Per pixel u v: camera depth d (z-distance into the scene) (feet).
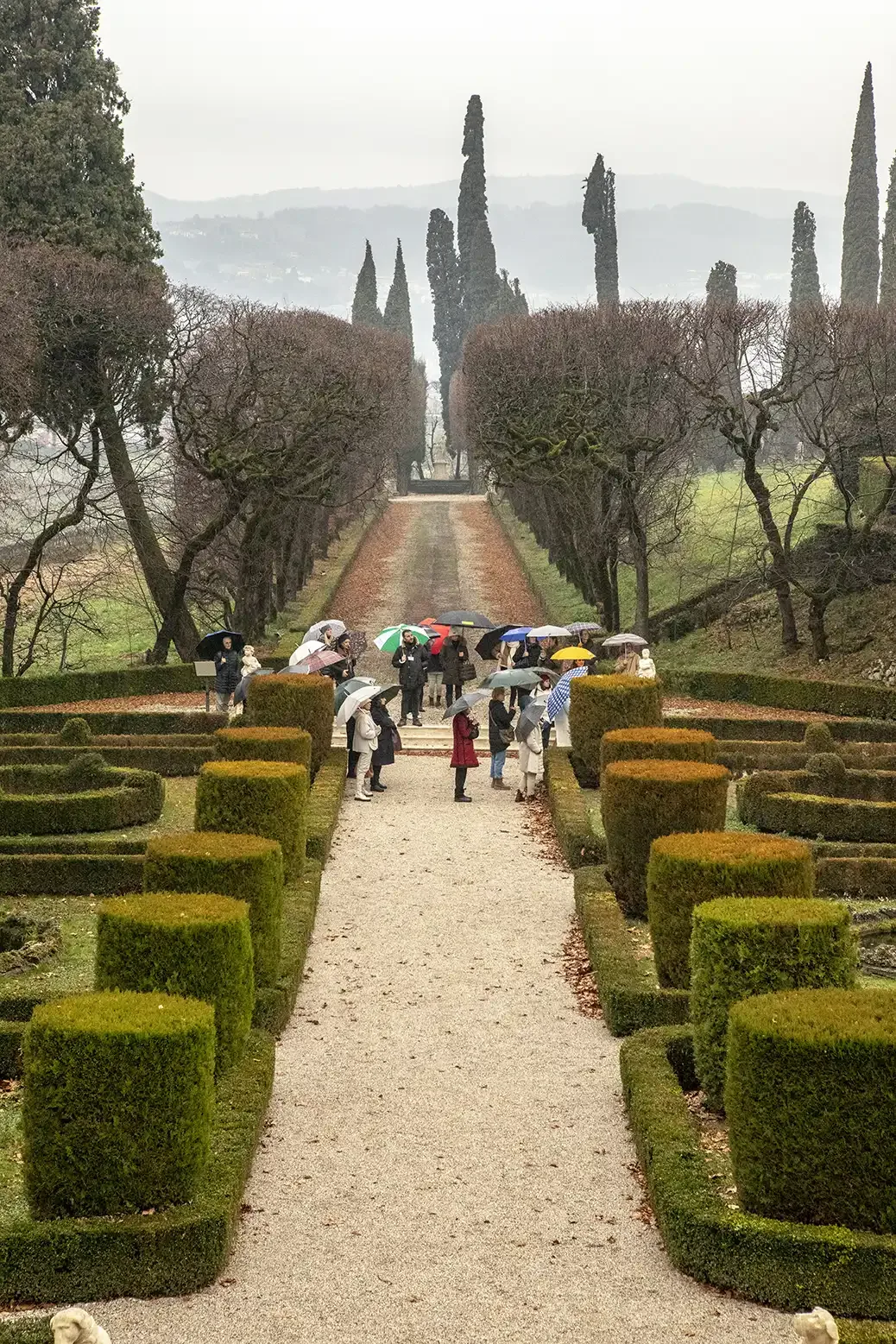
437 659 136.26
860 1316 32.65
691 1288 33.78
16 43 169.78
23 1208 36.88
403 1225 37.14
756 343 166.81
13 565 191.21
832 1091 34.37
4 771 88.89
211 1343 31.42
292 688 99.71
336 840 84.69
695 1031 44.19
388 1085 47.62
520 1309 32.81
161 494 174.50
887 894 69.36
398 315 438.40
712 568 191.01
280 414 166.71
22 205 165.89
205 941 44.06
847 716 132.05
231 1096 42.14
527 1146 42.39
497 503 337.31
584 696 96.58
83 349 156.87
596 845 77.05
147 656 165.99
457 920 68.33
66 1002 37.47
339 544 276.00
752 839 56.08
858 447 161.79
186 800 92.84
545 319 197.06
